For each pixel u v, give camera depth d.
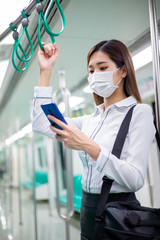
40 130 1.46
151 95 3.72
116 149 1.09
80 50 2.33
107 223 0.97
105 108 1.32
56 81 3.34
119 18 1.79
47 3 1.56
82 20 1.79
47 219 6.16
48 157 6.64
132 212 0.97
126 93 1.29
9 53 2.29
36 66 2.55
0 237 4.91
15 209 8.00
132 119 1.12
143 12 1.71
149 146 1.09
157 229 0.93
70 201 2.88
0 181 11.59
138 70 2.60
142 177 1.03
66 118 1.50
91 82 1.23
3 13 1.66
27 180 8.47
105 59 1.20
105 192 1.04
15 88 3.50
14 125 7.75
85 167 1.25
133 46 2.08
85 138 1.00
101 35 2.05
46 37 1.97
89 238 1.17
